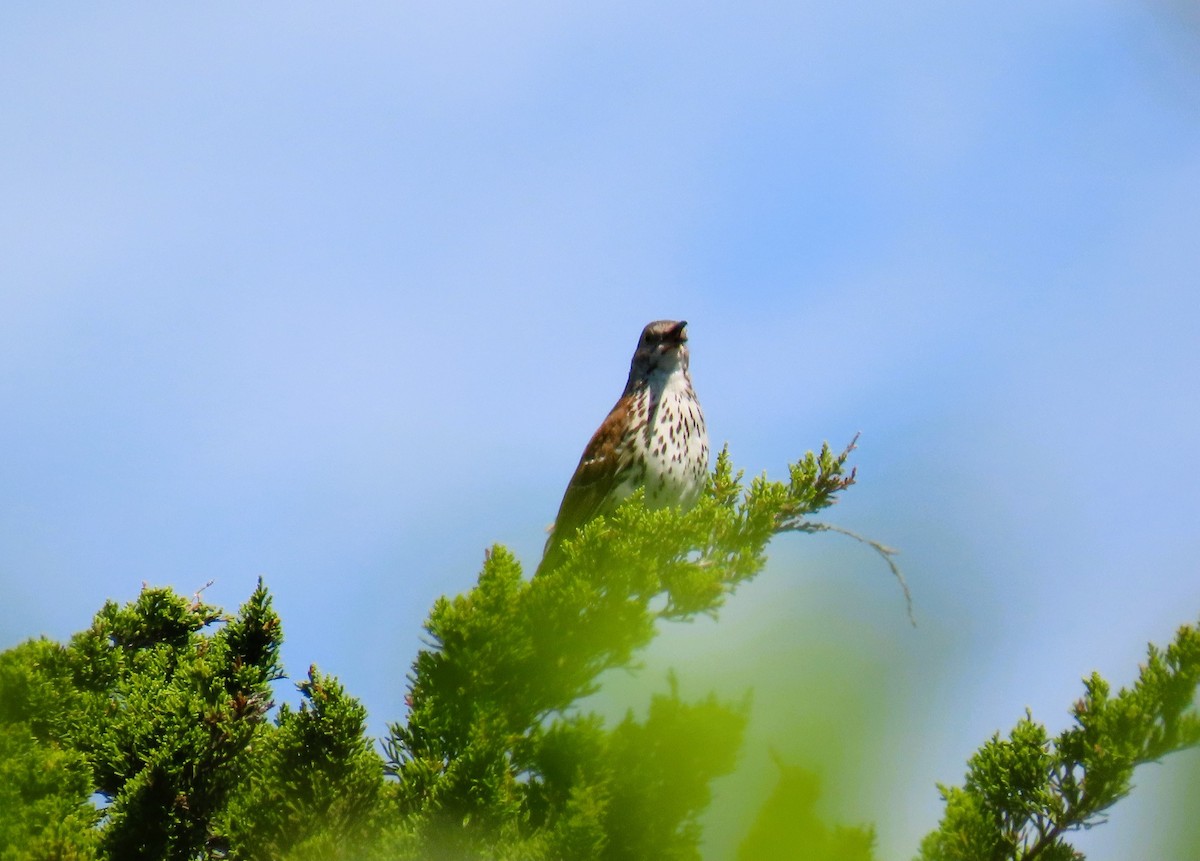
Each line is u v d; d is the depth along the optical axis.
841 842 2.63
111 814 6.51
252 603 7.66
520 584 6.09
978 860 6.32
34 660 7.45
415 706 5.92
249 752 6.55
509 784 5.60
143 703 7.21
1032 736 6.61
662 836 4.31
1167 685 6.32
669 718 3.98
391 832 5.43
